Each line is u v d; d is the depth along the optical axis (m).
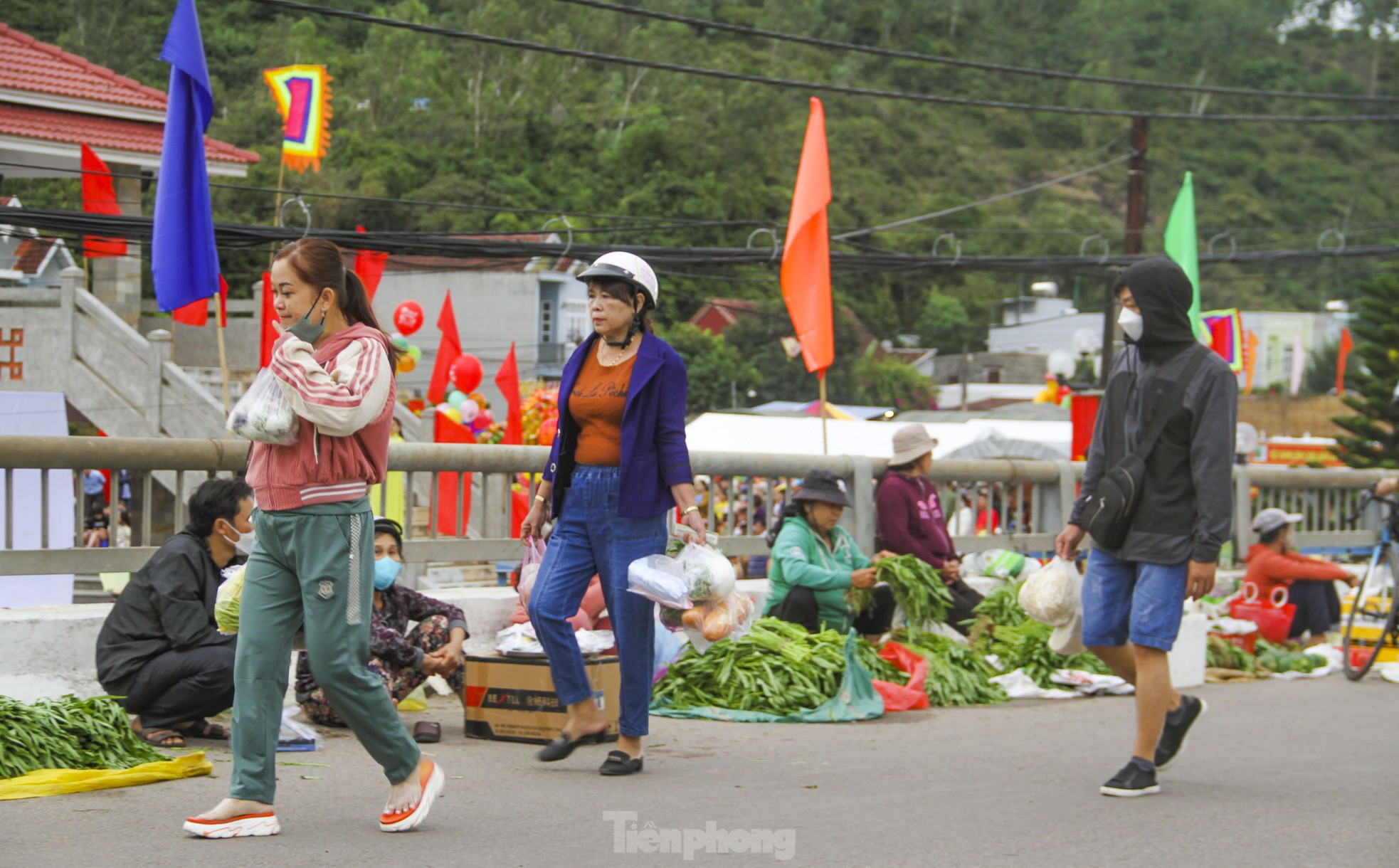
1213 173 134.38
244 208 54.31
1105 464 8.09
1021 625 13.03
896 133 120.19
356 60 76.62
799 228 15.76
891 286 107.69
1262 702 11.79
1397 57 163.25
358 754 8.33
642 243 76.19
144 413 24.84
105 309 25.22
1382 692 12.70
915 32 137.12
